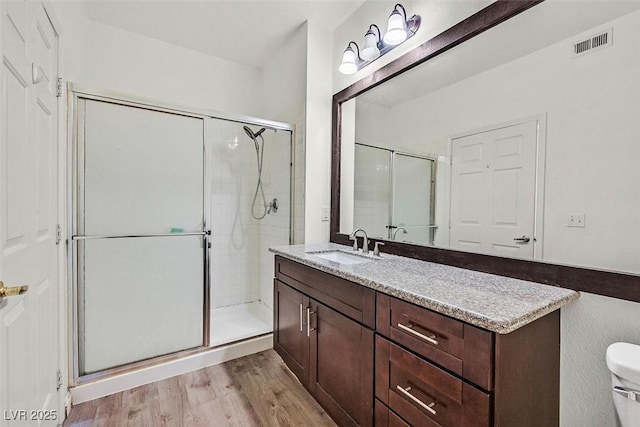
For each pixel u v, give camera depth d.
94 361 1.78
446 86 1.56
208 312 2.17
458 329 0.90
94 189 1.79
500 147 1.32
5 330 0.88
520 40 1.25
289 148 2.55
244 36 2.52
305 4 2.12
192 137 2.12
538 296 1.02
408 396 1.05
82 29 2.06
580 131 1.07
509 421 0.87
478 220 1.40
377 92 2.01
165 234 2.02
